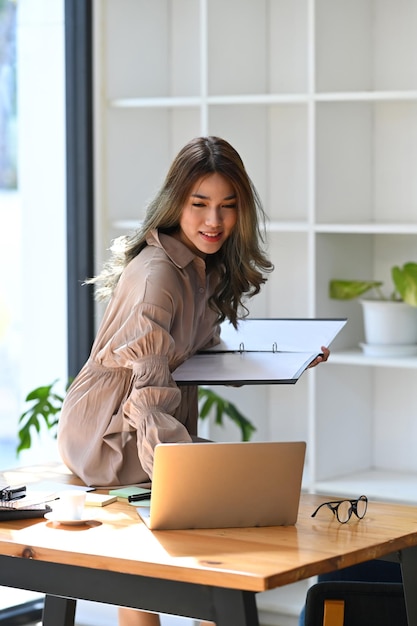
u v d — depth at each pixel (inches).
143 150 176.1
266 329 122.2
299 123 172.9
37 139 181.8
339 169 162.6
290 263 175.8
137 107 173.3
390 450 172.1
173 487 91.0
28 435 161.6
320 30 156.9
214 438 172.9
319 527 93.4
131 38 172.9
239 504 92.6
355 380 168.7
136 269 108.9
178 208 108.7
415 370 169.6
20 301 185.5
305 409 176.7
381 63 167.8
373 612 105.7
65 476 115.0
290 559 83.1
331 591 105.0
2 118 199.0
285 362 110.2
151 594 83.7
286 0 172.1
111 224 170.6
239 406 173.2
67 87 171.3
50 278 182.5
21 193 183.3
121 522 94.9
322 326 120.9
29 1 180.7
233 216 109.8
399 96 152.9
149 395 101.8
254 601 80.7
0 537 89.8
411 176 167.0
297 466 93.0
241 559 83.0
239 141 169.5
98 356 111.1
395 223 166.7
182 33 179.2
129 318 105.6
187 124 178.9
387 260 170.4
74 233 172.9
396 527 93.6
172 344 104.5
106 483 109.8
